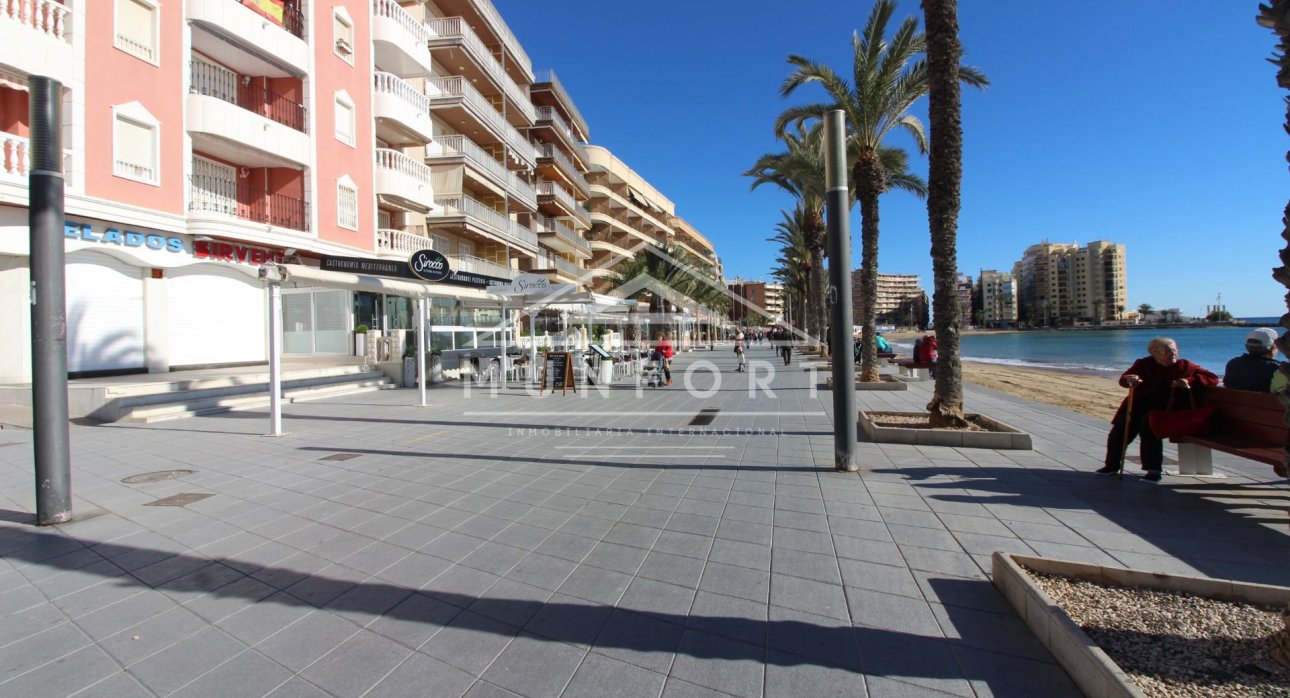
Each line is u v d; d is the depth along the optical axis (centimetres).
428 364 1736
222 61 1611
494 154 3278
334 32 1841
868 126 1466
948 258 788
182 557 394
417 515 482
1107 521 446
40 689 249
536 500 525
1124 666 236
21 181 1084
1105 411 1199
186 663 269
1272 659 233
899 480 574
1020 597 303
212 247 1476
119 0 1274
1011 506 486
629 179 6819
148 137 1334
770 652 275
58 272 463
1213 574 351
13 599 333
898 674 256
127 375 1370
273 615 315
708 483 578
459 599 332
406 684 253
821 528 441
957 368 787
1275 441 472
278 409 877
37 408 455
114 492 556
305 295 1833
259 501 525
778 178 2506
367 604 327
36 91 450
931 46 806
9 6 1084
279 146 1616
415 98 2233
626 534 434
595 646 282
